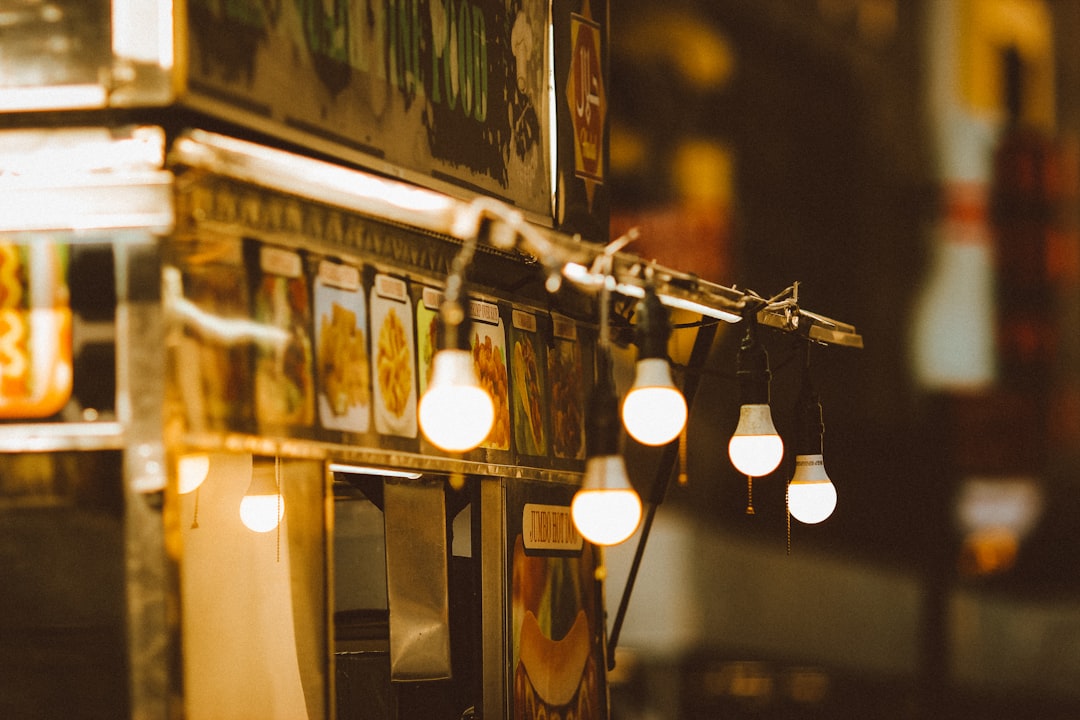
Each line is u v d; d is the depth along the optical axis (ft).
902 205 84.89
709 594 60.29
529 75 24.56
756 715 61.16
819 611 67.05
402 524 23.00
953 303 88.07
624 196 65.41
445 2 21.98
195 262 15.99
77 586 15.75
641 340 17.15
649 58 67.10
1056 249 98.12
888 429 80.79
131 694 15.37
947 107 88.63
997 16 94.79
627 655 60.18
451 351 15.21
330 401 18.42
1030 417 92.53
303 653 18.66
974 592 81.97
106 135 15.61
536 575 23.39
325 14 18.85
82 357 15.53
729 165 71.67
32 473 15.85
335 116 18.98
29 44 15.80
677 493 59.82
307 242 18.02
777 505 60.85
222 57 16.55
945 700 74.28
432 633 22.89
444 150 21.74
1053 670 79.00
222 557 19.38
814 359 73.67
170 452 15.38
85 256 15.57
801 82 77.15
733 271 71.00
